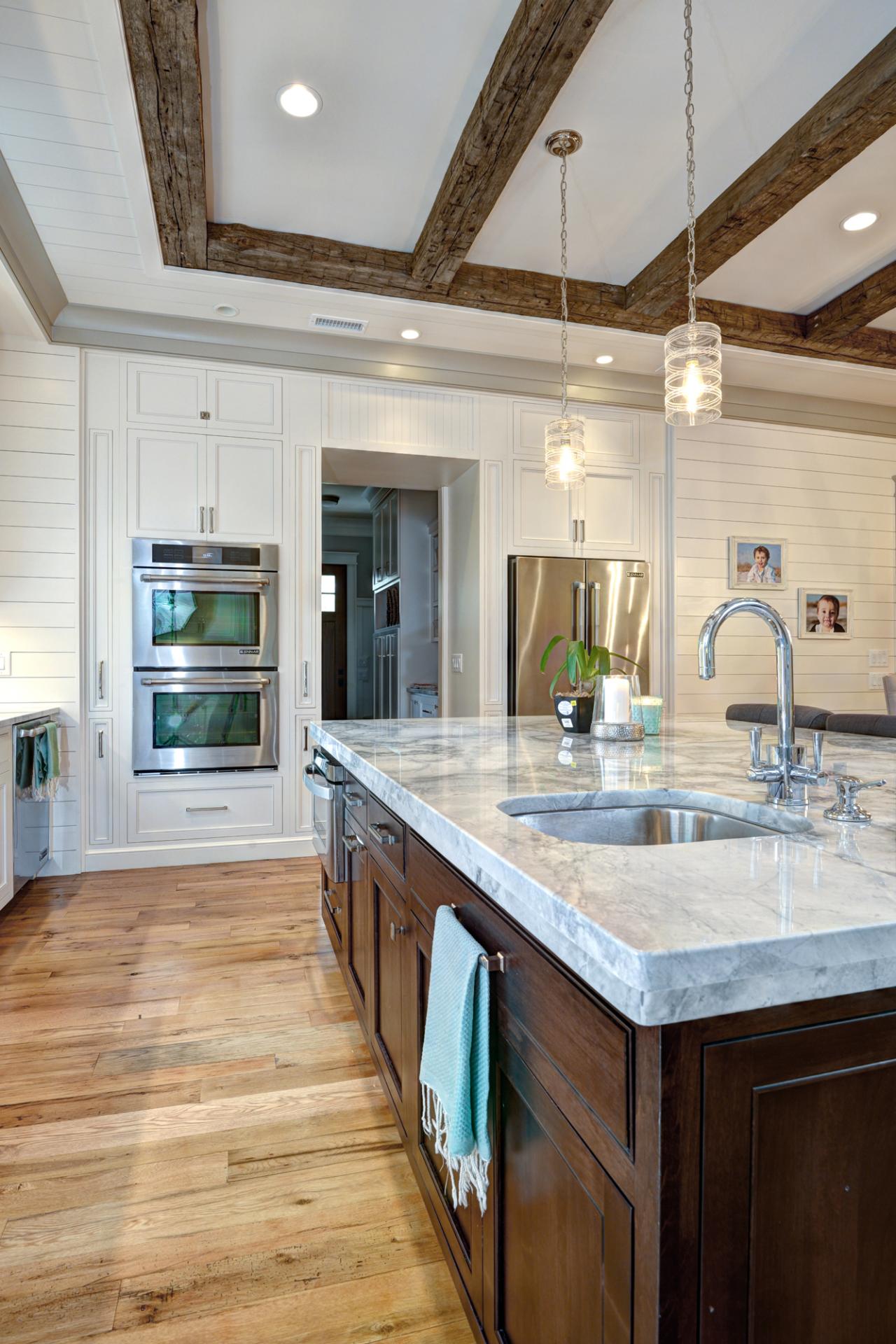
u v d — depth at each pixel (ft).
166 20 6.70
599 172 9.44
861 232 10.84
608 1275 2.32
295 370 13.46
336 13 7.03
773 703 16.62
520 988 3.01
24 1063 6.76
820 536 16.99
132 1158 5.49
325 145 8.91
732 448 16.22
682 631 15.79
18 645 12.13
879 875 2.64
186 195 9.32
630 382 15.46
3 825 10.12
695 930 2.09
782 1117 2.19
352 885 7.25
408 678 19.70
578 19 6.66
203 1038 7.22
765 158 9.07
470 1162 3.32
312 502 13.56
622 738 7.00
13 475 12.09
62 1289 4.34
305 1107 6.15
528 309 12.38
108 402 12.55
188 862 13.08
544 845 3.07
